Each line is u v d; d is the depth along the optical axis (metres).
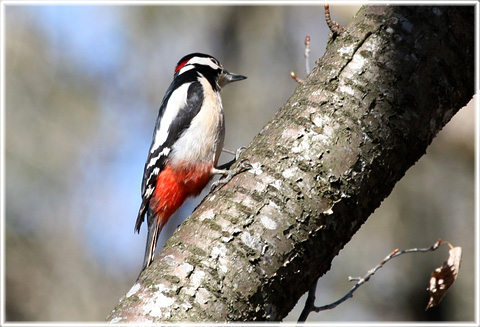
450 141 13.47
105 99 18.45
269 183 4.60
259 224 4.48
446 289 5.52
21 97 18.11
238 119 16.22
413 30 4.82
